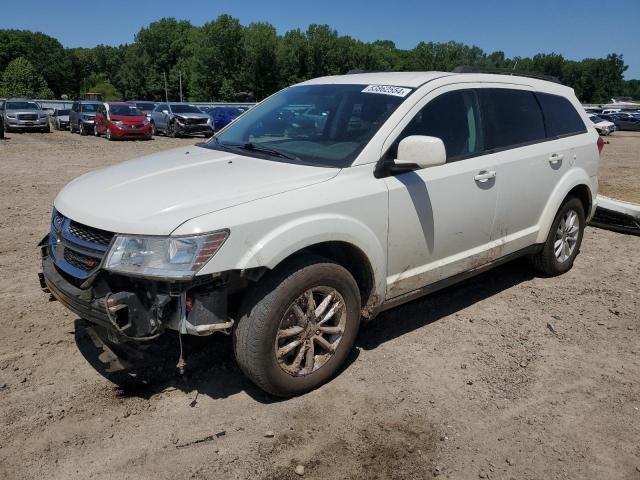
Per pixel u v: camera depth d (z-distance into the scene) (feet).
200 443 9.70
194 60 302.66
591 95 410.11
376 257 11.63
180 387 11.33
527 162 15.23
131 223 9.48
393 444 9.86
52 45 408.05
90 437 9.76
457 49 360.89
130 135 75.15
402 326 14.44
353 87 13.78
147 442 9.68
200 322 9.60
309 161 11.88
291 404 10.90
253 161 12.09
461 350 13.26
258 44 286.87
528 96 16.11
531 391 11.66
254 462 9.29
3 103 91.40
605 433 10.38
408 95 12.75
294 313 10.59
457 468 9.34
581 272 18.93
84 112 82.89
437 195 12.73
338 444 9.80
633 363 12.92
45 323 13.85
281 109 14.46
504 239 15.20
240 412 10.59
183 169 11.71
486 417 10.72
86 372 11.75
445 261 13.52
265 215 9.84
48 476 8.83
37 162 46.52
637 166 53.98
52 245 11.11
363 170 11.51
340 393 11.31
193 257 9.18
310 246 11.21
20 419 10.14
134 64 372.79
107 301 9.19
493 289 17.17
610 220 24.48
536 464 9.52
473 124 14.08
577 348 13.56
